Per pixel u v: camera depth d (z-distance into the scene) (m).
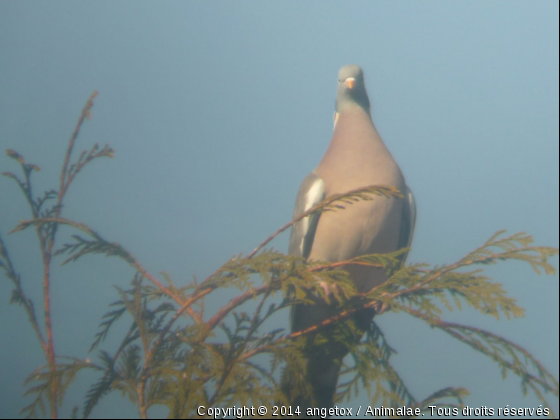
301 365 10.87
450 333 12.45
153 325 10.80
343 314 12.81
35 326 11.43
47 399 10.27
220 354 10.45
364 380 12.18
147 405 10.02
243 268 11.08
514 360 12.16
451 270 11.98
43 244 11.72
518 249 11.70
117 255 11.40
